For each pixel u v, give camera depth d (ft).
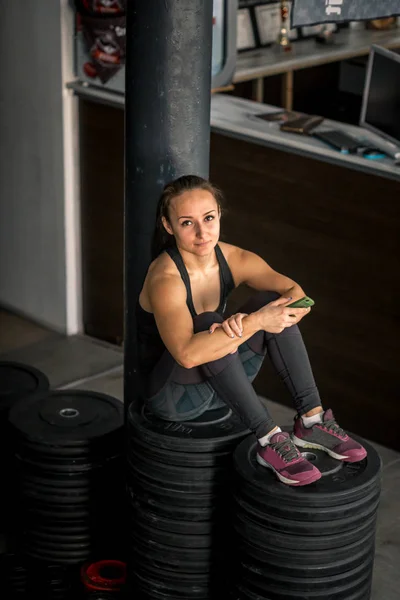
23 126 18.39
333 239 15.29
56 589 12.36
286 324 10.25
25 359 18.20
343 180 14.88
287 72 19.75
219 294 11.12
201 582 11.35
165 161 11.57
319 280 15.65
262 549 10.48
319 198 15.24
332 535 10.32
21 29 17.71
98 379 17.61
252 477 10.40
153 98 11.35
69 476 12.23
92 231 18.43
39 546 12.57
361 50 20.58
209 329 10.29
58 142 17.95
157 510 11.17
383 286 14.92
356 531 10.43
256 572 10.60
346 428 15.97
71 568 12.53
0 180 19.16
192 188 10.50
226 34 16.93
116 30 16.78
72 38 17.29
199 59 11.32
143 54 11.23
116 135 17.43
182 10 11.05
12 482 12.87
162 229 11.03
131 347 12.41
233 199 16.29
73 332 19.22
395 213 14.46
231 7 16.80
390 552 13.21
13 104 18.39
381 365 15.28
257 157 15.75
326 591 10.53
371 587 12.14
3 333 19.16
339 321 15.58
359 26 22.22
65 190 18.20
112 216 18.03
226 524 11.17
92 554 12.58
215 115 16.26
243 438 11.00
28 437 12.16
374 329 15.21
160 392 11.01
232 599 11.00
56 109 17.76
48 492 12.29
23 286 19.61
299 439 10.94
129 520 11.57
